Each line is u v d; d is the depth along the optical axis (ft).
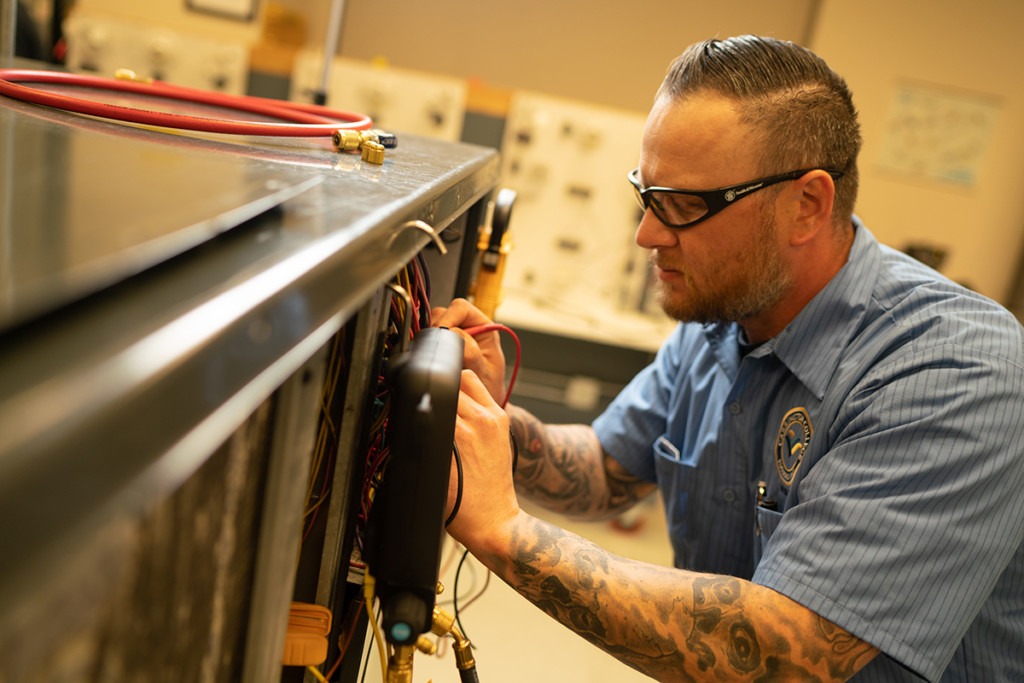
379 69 9.48
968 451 2.49
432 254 3.06
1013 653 2.97
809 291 3.27
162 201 0.93
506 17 11.51
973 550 2.47
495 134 9.73
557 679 6.33
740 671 2.39
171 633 1.05
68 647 0.75
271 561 1.32
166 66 9.09
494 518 2.31
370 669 3.01
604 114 9.58
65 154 1.16
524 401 9.71
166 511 0.95
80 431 0.54
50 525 0.52
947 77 11.14
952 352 2.70
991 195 11.61
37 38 6.40
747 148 2.85
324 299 0.95
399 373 1.55
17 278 0.62
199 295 0.76
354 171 1.70
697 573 2.54
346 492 1.64
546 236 9.98
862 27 10.98
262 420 1.26
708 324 3.50
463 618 6.87
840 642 2.43
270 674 1.43
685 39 11.54
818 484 2.71
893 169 11.55
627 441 4.08
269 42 9.25
